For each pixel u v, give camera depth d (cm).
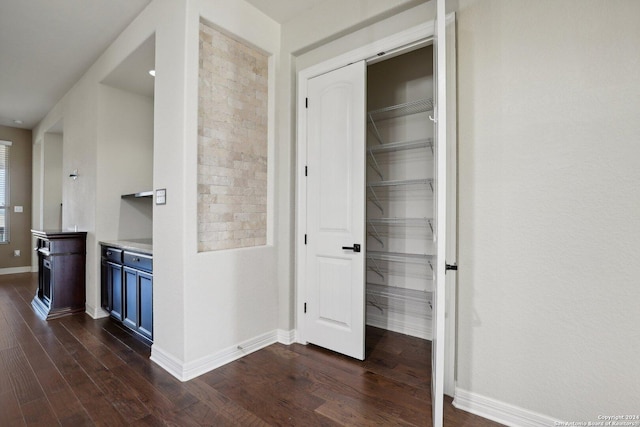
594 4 145
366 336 285
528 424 160
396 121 298
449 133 184
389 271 300
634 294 137
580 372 149
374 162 308
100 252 334
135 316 274
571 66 150
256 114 264
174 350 214
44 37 294
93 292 337
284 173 270
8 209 568
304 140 268
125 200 356
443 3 143
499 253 169
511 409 165
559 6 153
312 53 262
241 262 243
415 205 285
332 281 250
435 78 163
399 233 294
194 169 213
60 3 246
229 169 243
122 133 354
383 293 279
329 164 252
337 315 247
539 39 158
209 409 174
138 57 279
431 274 276
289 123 267
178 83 213
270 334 266
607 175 143
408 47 214
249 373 215
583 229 148
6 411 170
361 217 233
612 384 142
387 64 304
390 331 299
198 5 215
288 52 268
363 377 211
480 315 174
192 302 210
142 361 231
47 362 228
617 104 141
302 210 268
